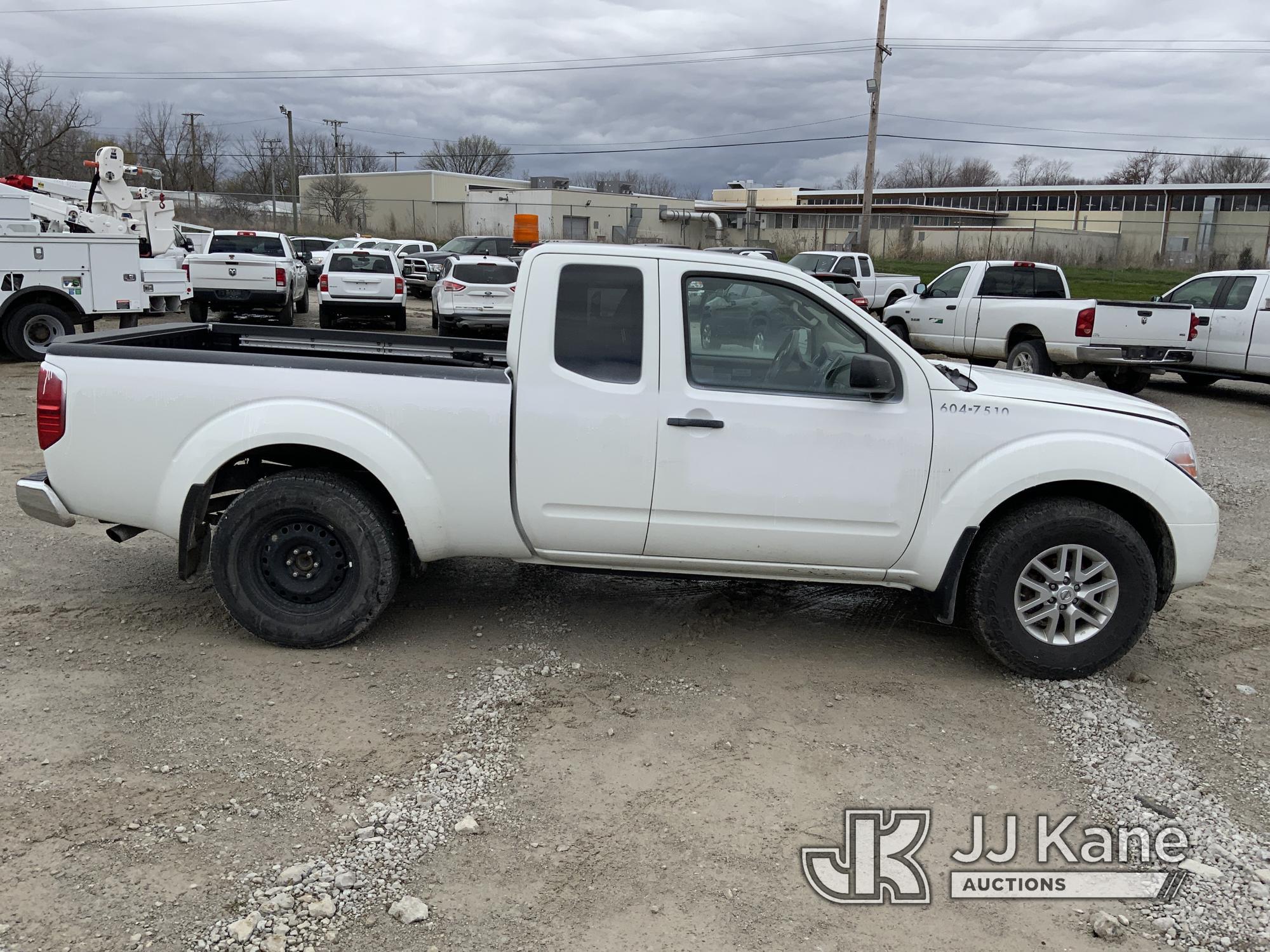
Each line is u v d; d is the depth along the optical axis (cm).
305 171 7056
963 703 431
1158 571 466
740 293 438
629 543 450
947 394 437
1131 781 373
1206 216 5172
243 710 399
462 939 276
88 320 1435
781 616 526
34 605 500
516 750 377
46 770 349
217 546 446
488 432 437
